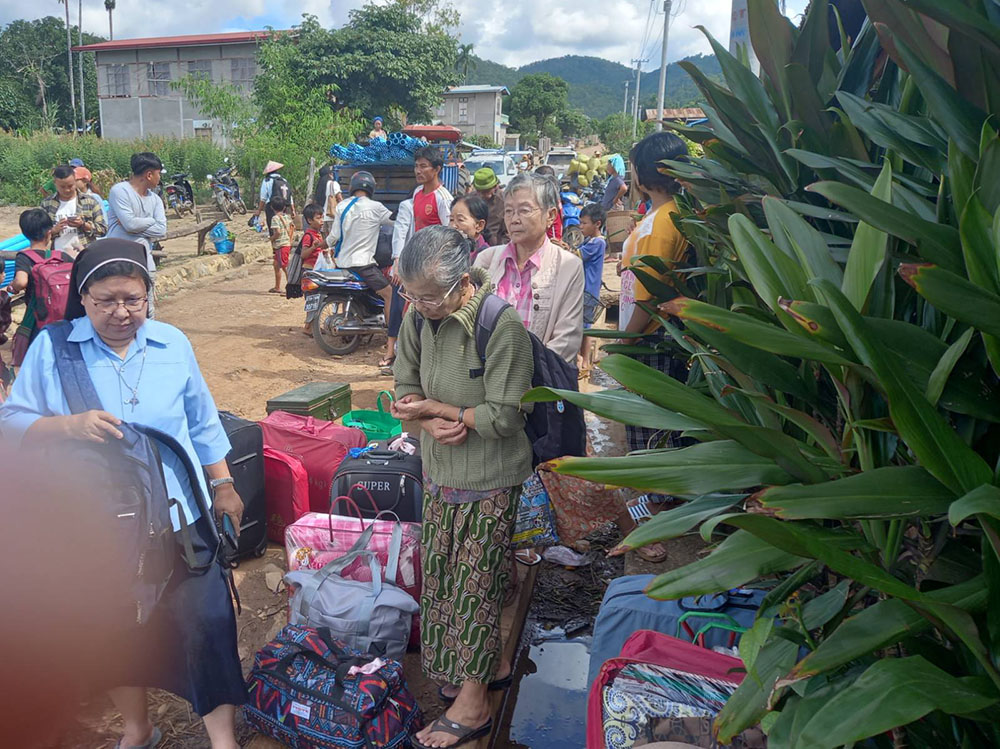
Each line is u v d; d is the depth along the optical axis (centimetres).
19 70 6197
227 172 1961
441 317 245
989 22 111
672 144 317
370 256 745
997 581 106
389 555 305
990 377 123
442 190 652
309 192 1934
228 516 262
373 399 640
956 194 120
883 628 109
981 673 115
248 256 1405
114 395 233
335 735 248
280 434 418
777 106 189
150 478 225
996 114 127
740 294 190
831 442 137
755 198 196
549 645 351
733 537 122
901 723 95
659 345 252
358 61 3306
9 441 226
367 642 282
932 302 101
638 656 211
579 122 10069
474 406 248
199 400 253
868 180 152
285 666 263
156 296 1096
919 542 128
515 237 317
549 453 255
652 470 124
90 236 748
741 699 133
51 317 493
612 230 973
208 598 243
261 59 2306
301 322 946
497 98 5959
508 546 261
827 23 182
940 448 104
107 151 2394
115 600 226
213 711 253
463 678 259
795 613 134
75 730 274
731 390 142
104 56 4153
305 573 305
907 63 132
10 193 2175
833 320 114
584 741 297
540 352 251
